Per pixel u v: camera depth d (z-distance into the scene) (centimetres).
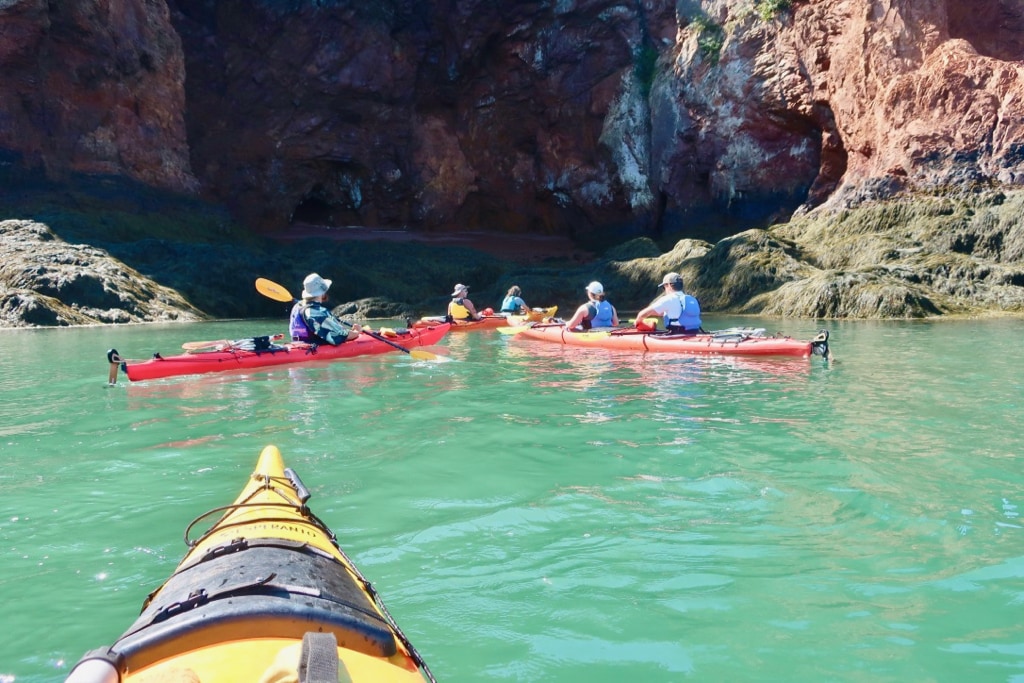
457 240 2662
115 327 1468
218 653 175
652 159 2388
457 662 258
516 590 309
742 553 340
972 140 1677
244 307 1806
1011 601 291
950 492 414
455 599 302
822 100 1972
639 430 564
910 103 1744
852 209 1819
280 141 2522
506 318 1426
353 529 376
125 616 296
